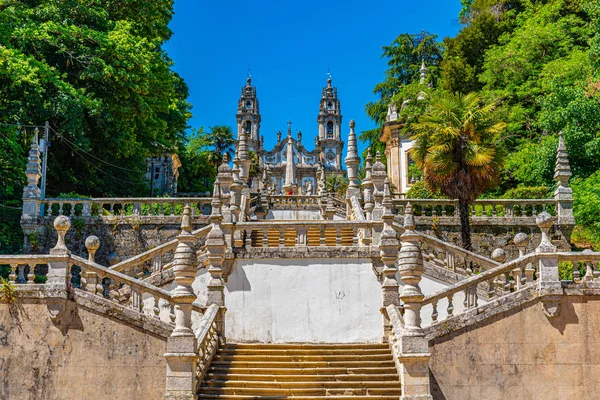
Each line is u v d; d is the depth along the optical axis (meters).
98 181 30.61
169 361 12.11
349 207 23.38
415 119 35.94
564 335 13.29
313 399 12.30
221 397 12.41
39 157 24.17
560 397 13.08
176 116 37.19
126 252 22.77
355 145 23.67
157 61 30.72
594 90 26.69
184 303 12.36
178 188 56.75
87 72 26.22
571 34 35.25
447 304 16.25
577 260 13.57
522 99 34.03
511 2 43.97
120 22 28.89
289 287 16.61
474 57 41.47
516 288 14.06
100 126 27.11
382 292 16.06
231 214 17.78
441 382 13.02
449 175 20.91
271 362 13.74
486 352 13.18
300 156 93.88
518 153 30.11
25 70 23.38
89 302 13.49
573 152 26.34
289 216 32.69
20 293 13.53
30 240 22.64
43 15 27.09
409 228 12.65
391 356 13.87
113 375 13.21
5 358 13.37
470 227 23.41
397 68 51.84
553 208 23.75
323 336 16.31
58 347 13.37
